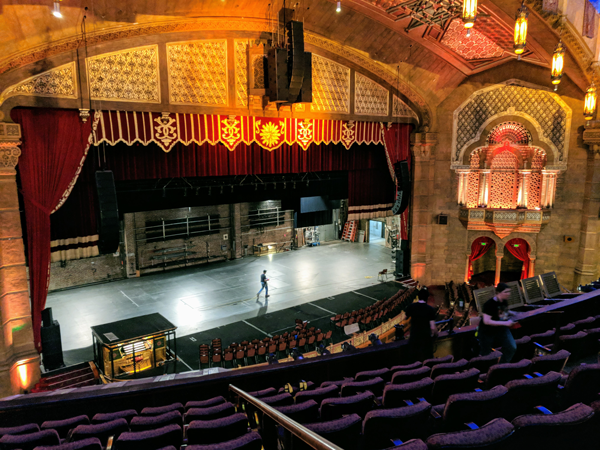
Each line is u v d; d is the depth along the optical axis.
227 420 4.26
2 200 13.10
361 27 17.41
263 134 17.53
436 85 21.45
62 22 12.53
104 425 4.84
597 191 20.17
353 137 20.22
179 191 19.02
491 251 26.30
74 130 13.81
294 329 19.02
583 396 3.87
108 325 15.83
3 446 4.48
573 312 7.71
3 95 12.41
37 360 14.09
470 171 22.70
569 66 17.80
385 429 3.63
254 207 32.19
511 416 3.91
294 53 13.03
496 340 6.32
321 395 5.27
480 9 15.30
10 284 13.48
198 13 14.71
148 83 14.66
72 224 14.80
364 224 36.47
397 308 20.83
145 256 27.62
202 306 21.97
